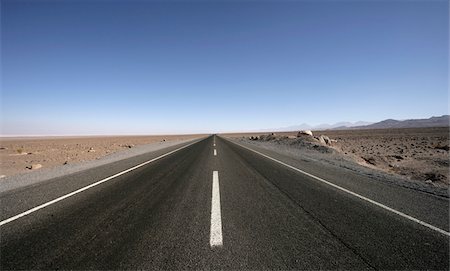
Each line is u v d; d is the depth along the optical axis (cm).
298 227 453
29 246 380
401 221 485
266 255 351
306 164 1314
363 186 793
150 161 1470
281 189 748
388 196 672
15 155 2352
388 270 319
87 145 4103
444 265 331
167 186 791
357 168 1188
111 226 457
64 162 1745
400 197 662
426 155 2011
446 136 4541
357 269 320
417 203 608
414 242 396
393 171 1376
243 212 535
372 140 4272
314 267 322
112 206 579
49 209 558
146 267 321
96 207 572
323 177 943
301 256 349
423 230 443
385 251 366
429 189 761
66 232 431
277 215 517
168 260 337
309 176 962
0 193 713
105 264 328
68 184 827
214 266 323
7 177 981
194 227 452
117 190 739
